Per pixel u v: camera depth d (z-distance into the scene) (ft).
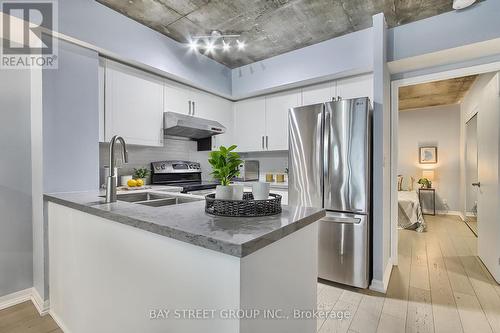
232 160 4.00
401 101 17.85
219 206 3.67
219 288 2.68
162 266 3.26
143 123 8.71
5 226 6.61
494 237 8.20
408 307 6.59
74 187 6.66
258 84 11.19
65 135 6.52
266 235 2.75
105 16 7.26
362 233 7.45
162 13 7.73
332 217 7.86
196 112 10.73
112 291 4.10
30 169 7.00
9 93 6.68
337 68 9.16
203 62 10.52
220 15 7.84
